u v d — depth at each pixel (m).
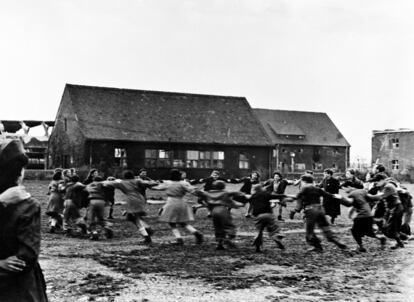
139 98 51.62
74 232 14.40
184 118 51.41
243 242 12.85
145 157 47.38
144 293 7.22
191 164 49.38
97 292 7.26
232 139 51.12
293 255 10.83
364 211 11.49
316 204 11.37
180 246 11.95
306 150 74.44
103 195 13.23
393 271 9.11
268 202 11.38
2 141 4.00
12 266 3.56
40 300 3.80
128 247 11.72
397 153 66.50
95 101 49.16
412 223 18.52
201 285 7.76
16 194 3.71
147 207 23.23
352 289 7.65
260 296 7.12
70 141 47.97
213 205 11.60
